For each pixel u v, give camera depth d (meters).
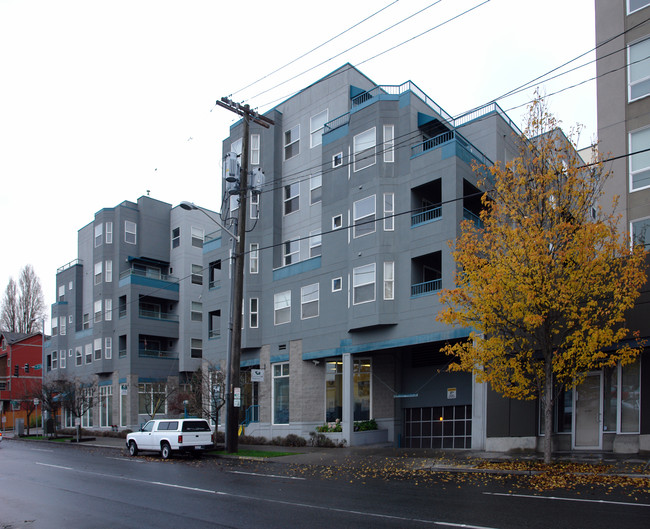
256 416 31.34
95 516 11.01
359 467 18.14
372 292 24.98
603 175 18.77
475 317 16.75
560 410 19.92
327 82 30.84
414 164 25.06
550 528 8.88
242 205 24.03
